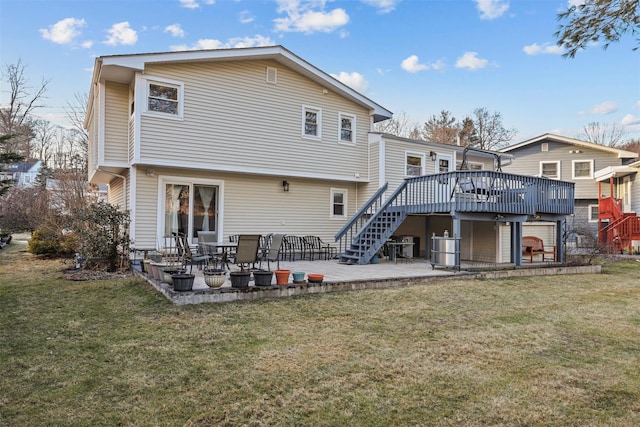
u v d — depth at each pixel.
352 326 5.04
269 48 11.18
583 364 3.89
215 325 4.95
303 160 12.25
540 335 4.81
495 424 2.75
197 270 9.06
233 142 10.95
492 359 3.98
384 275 8.38
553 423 2.77
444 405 3.01
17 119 25.86
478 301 6.61
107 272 9.18
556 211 11.31
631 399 3.15
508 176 10.11
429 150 14.42
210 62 10.62
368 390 3.24
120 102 10.44
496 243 11.88
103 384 3.30
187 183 10.79
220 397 3.08
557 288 8.10
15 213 19.97
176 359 3.86
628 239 16.02
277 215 12.20
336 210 13.54
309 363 3.79
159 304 5.94
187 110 10.24
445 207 9.90
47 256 13.43
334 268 9.72
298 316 5.44
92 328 4.86
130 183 9.97
